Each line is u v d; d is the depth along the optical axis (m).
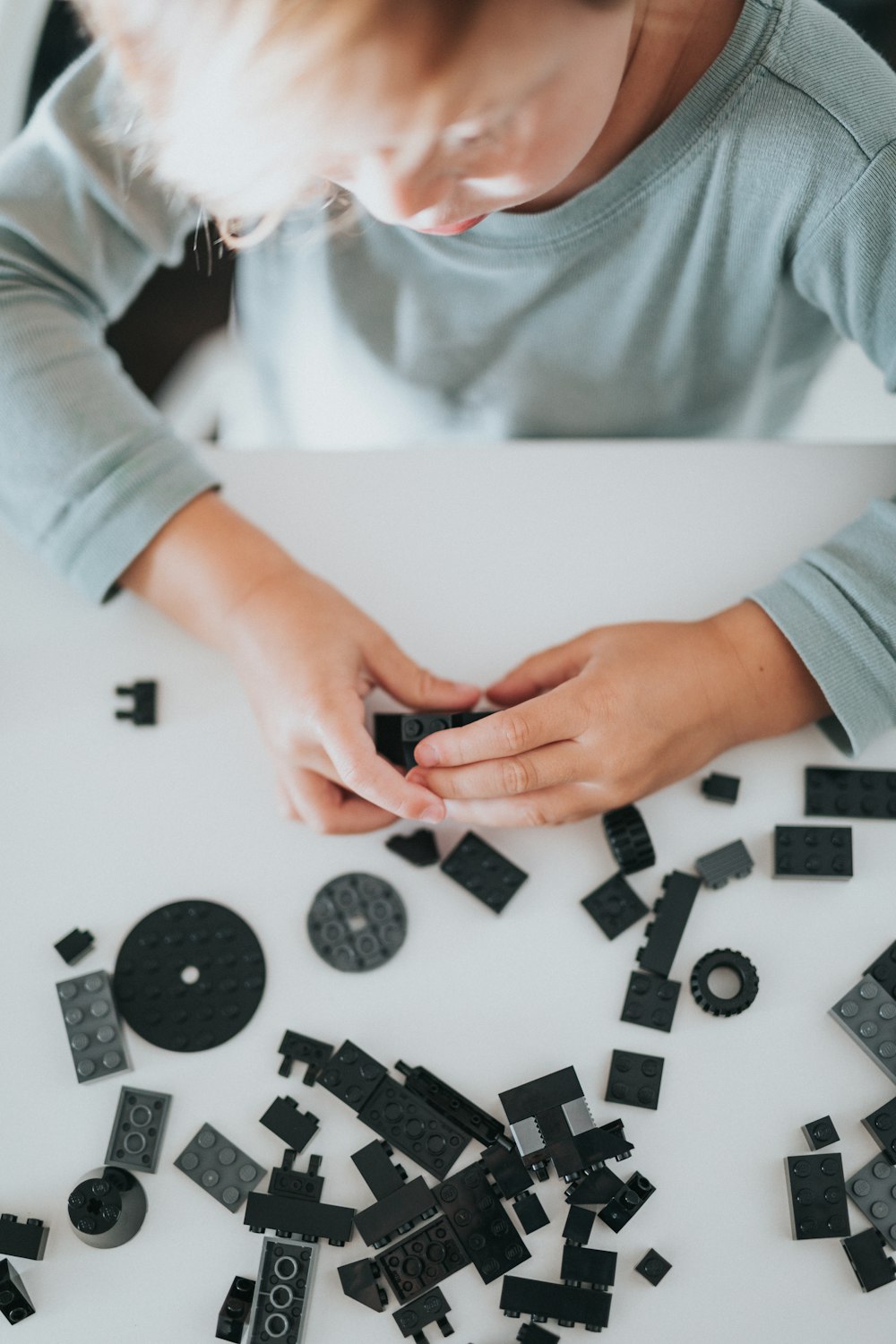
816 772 0.57
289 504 0.65
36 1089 0.51
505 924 0.54
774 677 0.56
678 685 0.55
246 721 0.59
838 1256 0.48
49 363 0.64
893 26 0.95
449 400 0.78
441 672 0.61
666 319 0.69
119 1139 0.50
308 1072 0.51
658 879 0.55
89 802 0.57
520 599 0.62
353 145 0.36
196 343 1.09
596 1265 0.47
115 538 0.61
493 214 0.61
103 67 0.60
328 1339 0.47
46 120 0.64
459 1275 0.48
